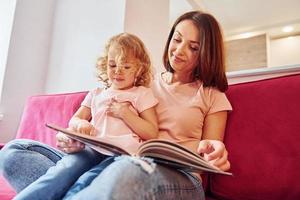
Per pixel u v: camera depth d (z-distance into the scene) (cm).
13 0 179
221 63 88
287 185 72
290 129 77
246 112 85
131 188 45
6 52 172
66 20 186
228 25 287
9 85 172
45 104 136
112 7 157
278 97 82
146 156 54
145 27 161
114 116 83
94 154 72
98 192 44
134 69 90
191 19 89
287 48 275
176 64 87
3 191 80
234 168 81
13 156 75
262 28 284
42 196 60
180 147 54
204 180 86
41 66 188
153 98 87
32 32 184
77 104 122
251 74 122
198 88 88
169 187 52
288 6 255
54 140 120
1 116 166
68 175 64
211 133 80
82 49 169
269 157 77
